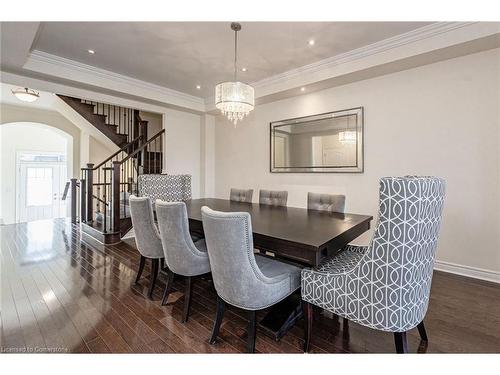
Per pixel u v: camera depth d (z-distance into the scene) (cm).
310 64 357
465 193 277
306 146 411
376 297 133
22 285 251
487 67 263
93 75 377
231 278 153
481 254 270
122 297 230
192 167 552
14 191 704
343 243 177
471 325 185
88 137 666
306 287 159
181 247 192
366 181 349
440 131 291
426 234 131
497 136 259
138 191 405
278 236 163
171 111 514
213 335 167
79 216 568
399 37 282
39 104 600
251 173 497
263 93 422
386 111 330
